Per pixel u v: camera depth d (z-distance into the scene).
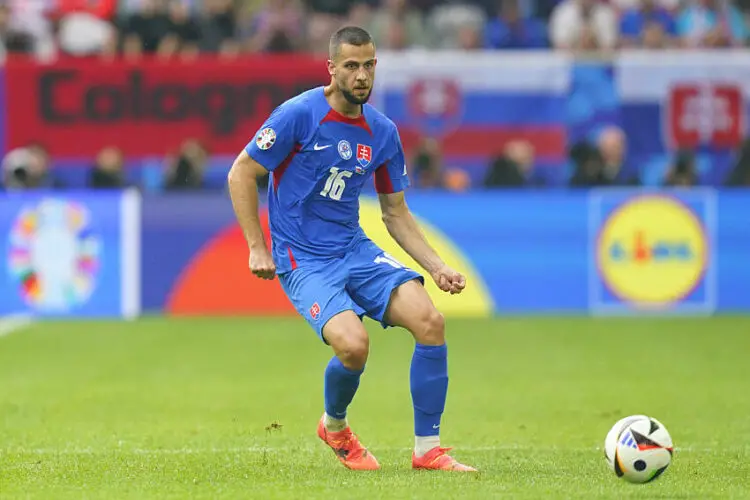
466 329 54.53
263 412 35.97
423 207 58.38
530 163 61.94
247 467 26.50
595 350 48.88
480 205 58.44
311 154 25.42
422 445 25.91
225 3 68.81
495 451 29.19
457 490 23.02
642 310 58.72
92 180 60.81
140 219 57.84
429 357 25.39
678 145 62.72
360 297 25.92
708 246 58.75
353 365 24.91
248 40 70.44
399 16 70.88
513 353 48.34
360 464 26.11
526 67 62.22
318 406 37.12
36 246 57.31
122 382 42.03
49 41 68.50
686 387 40.66
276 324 56.16
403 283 25.61
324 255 25.86
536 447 29.97
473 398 38.62
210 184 62.00
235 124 61.91
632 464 23.05
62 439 31.27
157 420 34.59
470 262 58.38
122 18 68.94
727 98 62.59
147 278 57.91
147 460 27.67
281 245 26.16
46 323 56.16
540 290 58.69
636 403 37.50
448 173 62.03
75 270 57.53
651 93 62.59
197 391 40.09
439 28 71.50
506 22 70.94
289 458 27.88
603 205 58.56
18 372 44.31
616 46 70.25
